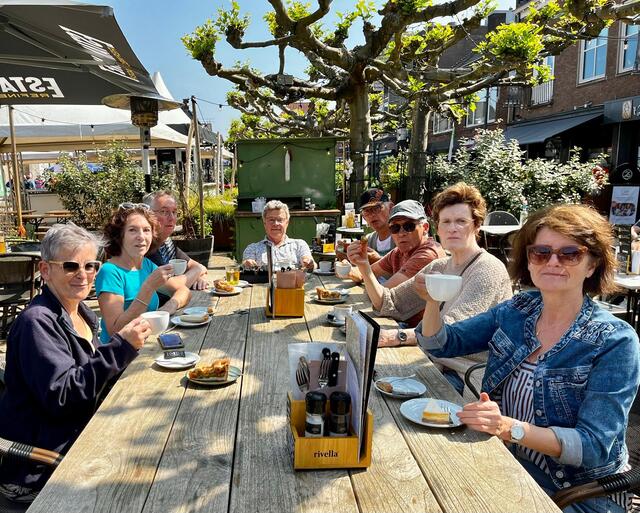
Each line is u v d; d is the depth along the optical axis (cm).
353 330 131
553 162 1028
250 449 139
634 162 1250
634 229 553
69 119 853
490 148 1022
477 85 1029
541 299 181
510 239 188
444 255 334
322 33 1099
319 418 130
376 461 134
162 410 162
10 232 737
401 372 200
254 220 742
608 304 396
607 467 154
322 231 652
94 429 149
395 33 758
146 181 707
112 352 173
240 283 363
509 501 118
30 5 327
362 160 977
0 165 942
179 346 222
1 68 511
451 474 129
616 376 151
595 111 1350
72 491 119
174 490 120
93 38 403
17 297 450
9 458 162
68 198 945
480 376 229
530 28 732
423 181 1045
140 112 660
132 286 287
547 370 161
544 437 145
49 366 168
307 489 121
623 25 1291
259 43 887
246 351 219
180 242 592
